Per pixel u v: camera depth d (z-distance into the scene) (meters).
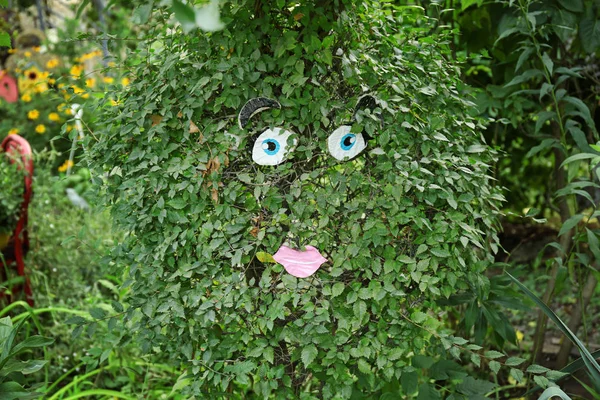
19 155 3.10
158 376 2.73
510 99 2.67
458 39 2.75
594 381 1.84
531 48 2.38
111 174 1.92
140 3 1.62
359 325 1.74
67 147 5.34
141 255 1.85
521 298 2.34
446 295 1.85
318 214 1.81
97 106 1.99
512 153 3.35
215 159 1.77
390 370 1.78
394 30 2.04
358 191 1.85
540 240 4.25
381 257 1.82
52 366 2.83
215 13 0.96
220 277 1.79
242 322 1.86
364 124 1.76
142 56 1.94
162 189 1.84
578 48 2.78
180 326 1.82
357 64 1.82
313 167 1.85
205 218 1.81
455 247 1.87
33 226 3.37
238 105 1.76
